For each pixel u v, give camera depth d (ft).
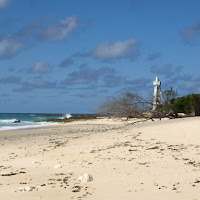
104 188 23.16
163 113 97.09
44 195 21.33
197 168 29.94
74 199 20.07
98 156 39.93
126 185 24.03
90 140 55.21
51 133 92.22
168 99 98.63
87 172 30.48
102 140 53.67
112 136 57.57
